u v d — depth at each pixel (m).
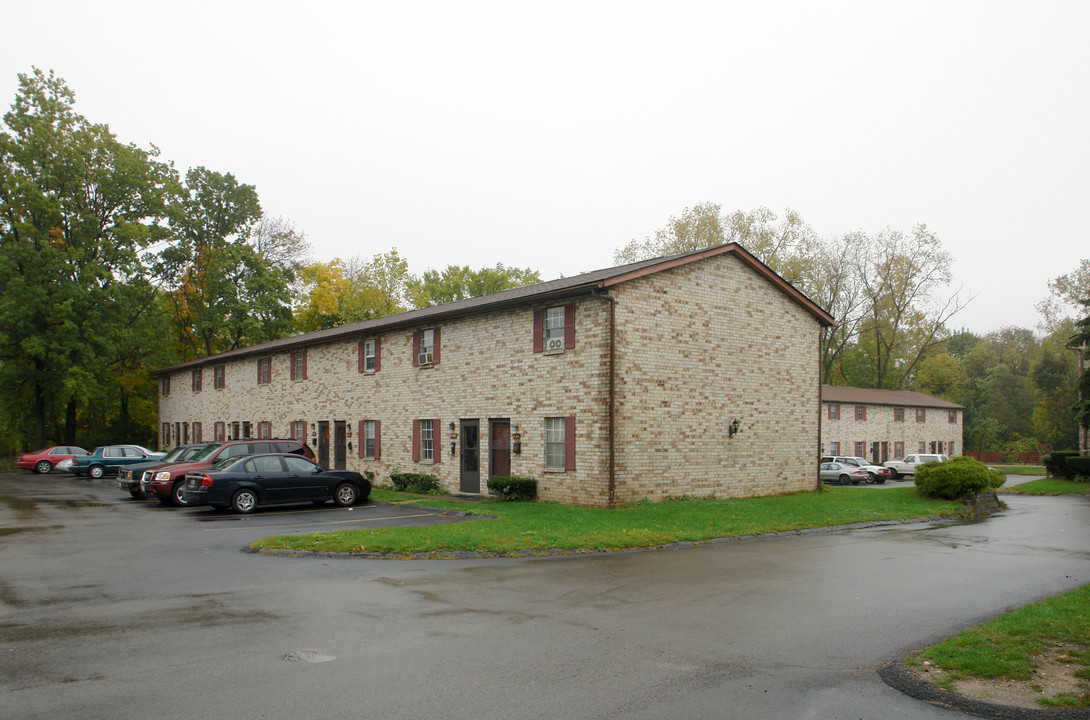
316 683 5.80
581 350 19.73
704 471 21.22
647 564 11.30
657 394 20.03
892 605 8.57
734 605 8.55
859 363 64.44
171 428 47.28
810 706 5.38
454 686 5.75
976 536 15.10
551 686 5.76
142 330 46.88
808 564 11.38
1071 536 15.26
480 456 23.03
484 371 23.12
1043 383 65.38
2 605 8.47
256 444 21.89
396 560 11.57
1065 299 64.06
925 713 5.25
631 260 53.22
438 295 66.06
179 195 49.78
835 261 57.50
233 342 53.81
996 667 6.04
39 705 5.30
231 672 6.07
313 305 61.12
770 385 23.53
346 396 30.17
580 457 19.55
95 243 42.88
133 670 6.11
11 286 39.59
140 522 16.56
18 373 42.12
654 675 6.05
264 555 11.96
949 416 59.56
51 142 41.22
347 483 19.94
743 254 22.56
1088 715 5.10
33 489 26.94
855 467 39.22
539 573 10.52
